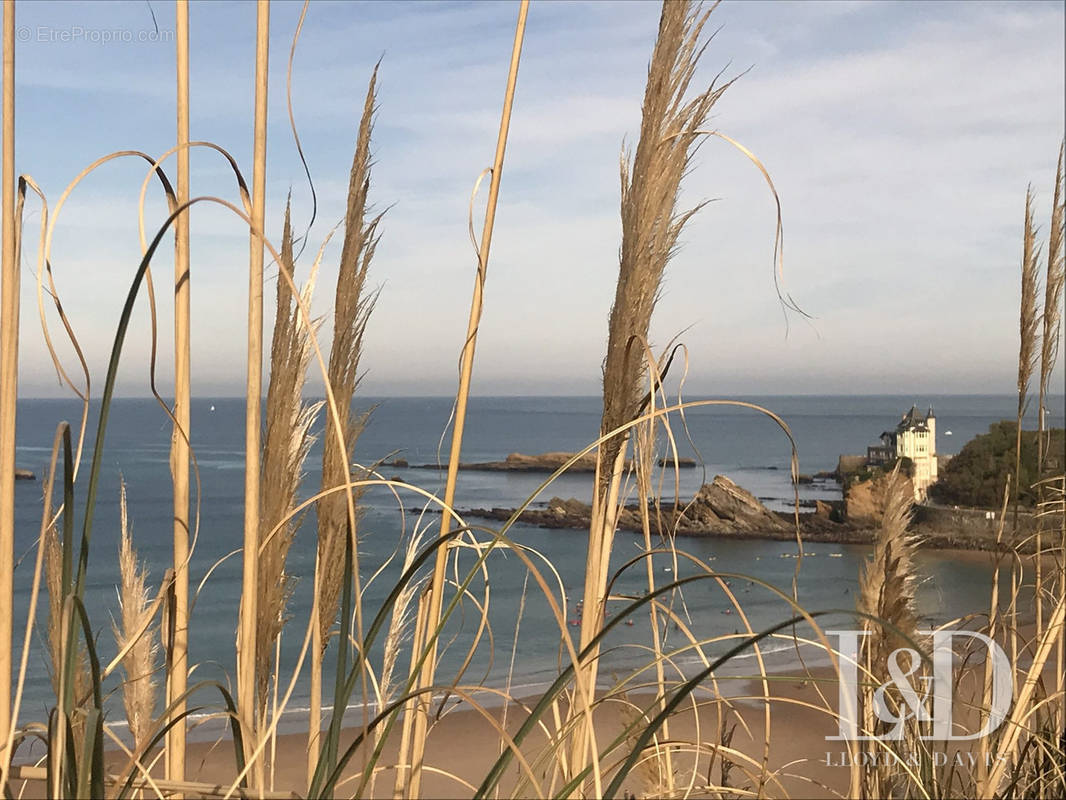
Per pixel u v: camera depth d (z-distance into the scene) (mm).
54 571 1505
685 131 1626
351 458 1676
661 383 1610
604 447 1726
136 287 1071
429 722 1604
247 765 1277
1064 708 2395
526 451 119750
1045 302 2834
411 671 1554
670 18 1631
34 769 1247
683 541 46281
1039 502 2506
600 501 1735
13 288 1420
